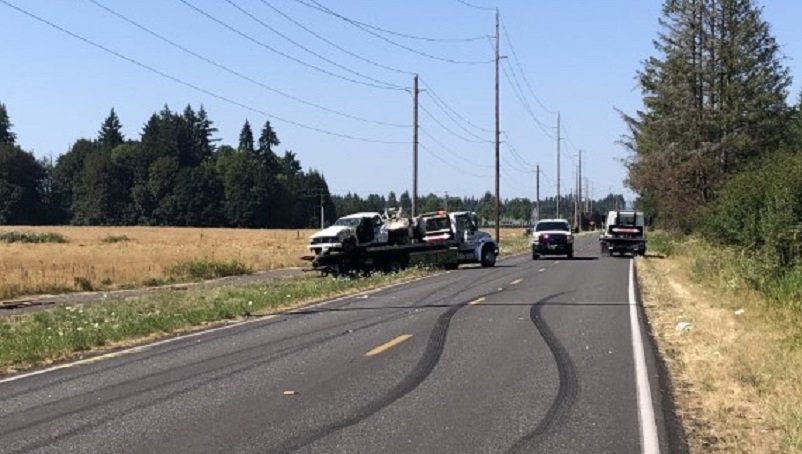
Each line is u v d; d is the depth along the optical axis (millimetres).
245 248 66812
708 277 25359
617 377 10523
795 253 18688
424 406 8969
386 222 38781
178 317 17953
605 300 21281
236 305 20609
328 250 35812
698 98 58438
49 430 8078
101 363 12391
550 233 48562
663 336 14461
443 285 27641
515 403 9078
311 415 8578
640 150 64625
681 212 57562
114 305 22703
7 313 22453
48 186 169250
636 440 7406
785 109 57188
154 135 185375
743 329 14227
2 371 11828
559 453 7035
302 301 22844
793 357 10812
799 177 18781
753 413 8289
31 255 51906
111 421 8438
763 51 57250
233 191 159625
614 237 51469
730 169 55000
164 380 10805
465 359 12117
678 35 58875
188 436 7746
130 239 88812
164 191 160250
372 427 8023
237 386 10273
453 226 40438
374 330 15688
